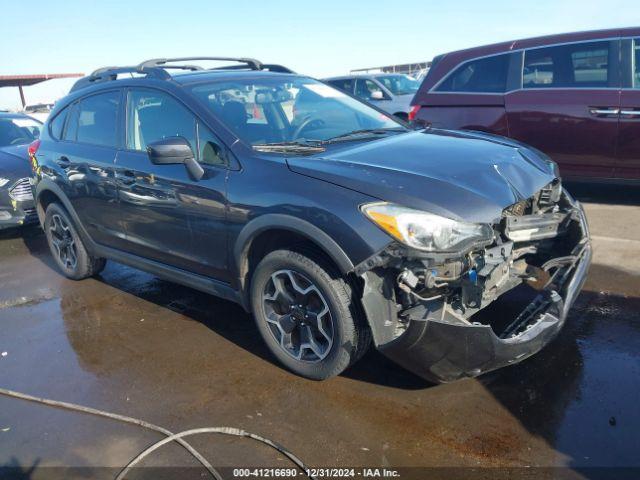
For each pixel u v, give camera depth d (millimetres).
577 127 5797
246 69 4500
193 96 3539
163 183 3504
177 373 3209
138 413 2844
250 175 3035
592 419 2520
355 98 4363
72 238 4801
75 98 4613
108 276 5043
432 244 2432
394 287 2572
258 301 3123
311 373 2969
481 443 2424
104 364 3389
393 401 2771
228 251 3201
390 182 2631
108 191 4027
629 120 5496
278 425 2658
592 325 3396
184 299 4316
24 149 6828
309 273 2777
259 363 3248
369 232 2510
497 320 3309
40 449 2627
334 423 2641
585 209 5828
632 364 2943
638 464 2236
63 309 4340
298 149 3182
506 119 6211
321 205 2662
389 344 2555
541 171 3193
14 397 3096
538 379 2863
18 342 3803
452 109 6590
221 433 2633
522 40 6168
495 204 2623
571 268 2967
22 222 6375
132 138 3930
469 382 2883
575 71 5809
